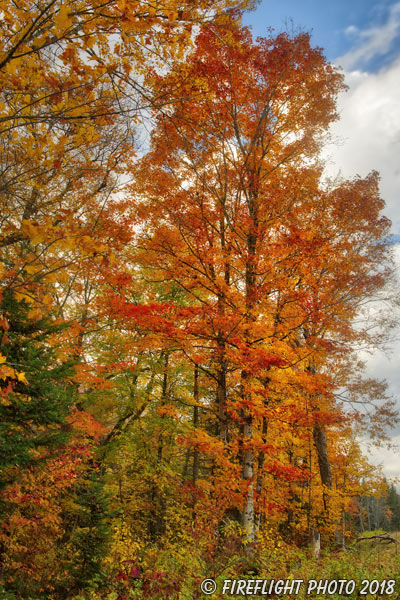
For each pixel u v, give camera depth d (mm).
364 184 9867
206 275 8102
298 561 6219
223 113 7961
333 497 11117
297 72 8375
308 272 8266
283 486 11055
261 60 7816
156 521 13445
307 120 9102
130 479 13016
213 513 6188
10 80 3072
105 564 7941
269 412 7727
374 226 9812
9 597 6273
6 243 3613
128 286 8711
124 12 2680
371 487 14688
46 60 3291
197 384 13039
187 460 16297
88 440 10445
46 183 5148
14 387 5902
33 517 8078
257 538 7469
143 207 8031
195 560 5242
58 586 7922
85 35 2803
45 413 6039
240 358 7383
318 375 8312
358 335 9469
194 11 3354
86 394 12180
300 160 9555
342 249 9586
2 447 5605
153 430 12531
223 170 8844
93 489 8508
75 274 6383
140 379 13164
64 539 9898
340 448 14484
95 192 6445
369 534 9055
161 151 7406
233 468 7898
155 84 3953
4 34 2971
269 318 8289
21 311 5641
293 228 7816
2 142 3812
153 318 7168
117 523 9797
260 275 8422
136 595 4250
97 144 5309
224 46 6902
